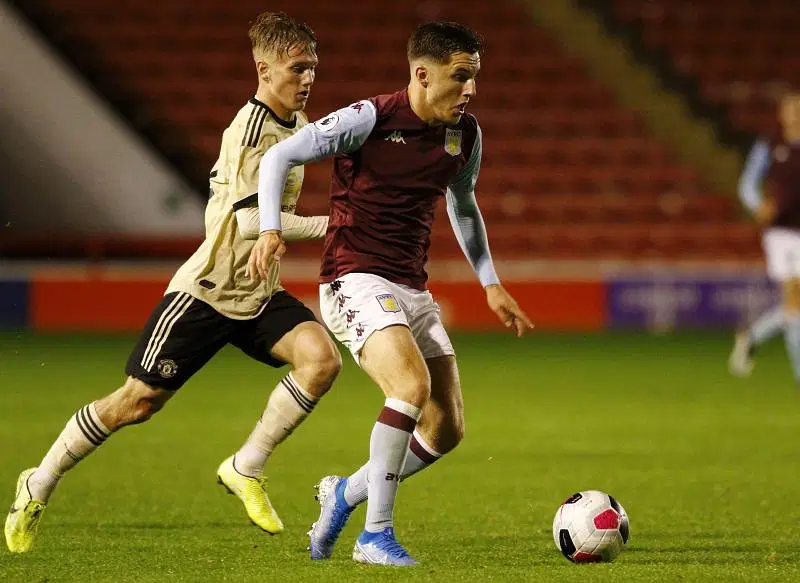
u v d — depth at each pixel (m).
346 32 91.81
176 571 18.94
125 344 64.94
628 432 38.16
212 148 84.75
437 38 19.20
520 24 93.62
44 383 49.97
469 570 18.86
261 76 21.44
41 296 72.38
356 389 50.91
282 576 18.36
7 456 32.97
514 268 73.69
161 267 74.00
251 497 21.89
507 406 44.69
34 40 76.31
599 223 84.00
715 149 88.19
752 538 22.09
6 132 76.12
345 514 19.86
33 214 76.62
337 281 19.83
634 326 73.50
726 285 73.44
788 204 49.56
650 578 18.22
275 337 21.58
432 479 29.56
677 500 26.59
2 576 18.58
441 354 20.25
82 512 25.02
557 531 19.77
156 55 89.31
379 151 19.59
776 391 49.16
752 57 93.31
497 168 86.50
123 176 77.12
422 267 20.42
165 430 38.47
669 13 95.00
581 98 90.38
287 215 21.05
